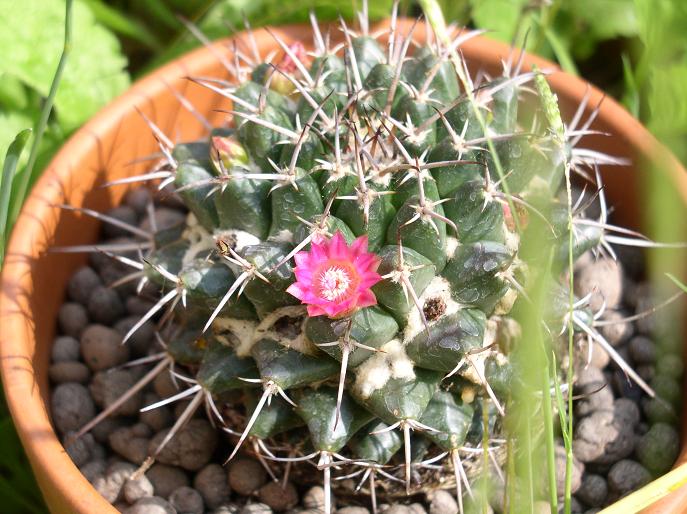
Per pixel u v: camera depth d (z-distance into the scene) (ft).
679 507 0.67
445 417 0.67
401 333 0.65
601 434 0.77
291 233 0.65
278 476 0.75
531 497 0.60
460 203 0.65
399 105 0.70
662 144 0.78
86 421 0.80
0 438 0.84
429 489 0.75
